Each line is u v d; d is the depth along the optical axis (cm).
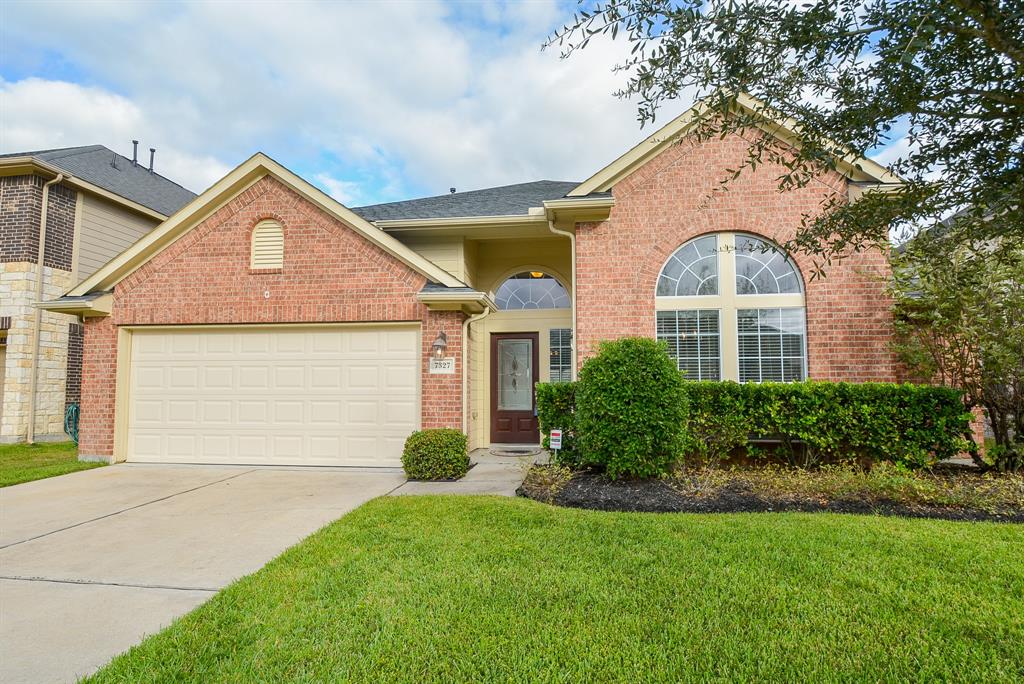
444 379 873
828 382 731
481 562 411
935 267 397
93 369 938
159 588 389
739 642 292
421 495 654
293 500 648
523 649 288
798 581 369
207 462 914
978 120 296
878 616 319
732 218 872
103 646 309
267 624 320
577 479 681
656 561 409
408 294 888
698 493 611
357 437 891
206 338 936
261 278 918
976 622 310
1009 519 529
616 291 884
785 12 271
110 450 920
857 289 830
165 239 938
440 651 287
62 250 1270
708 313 876
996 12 227
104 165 1566
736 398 727
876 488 594
